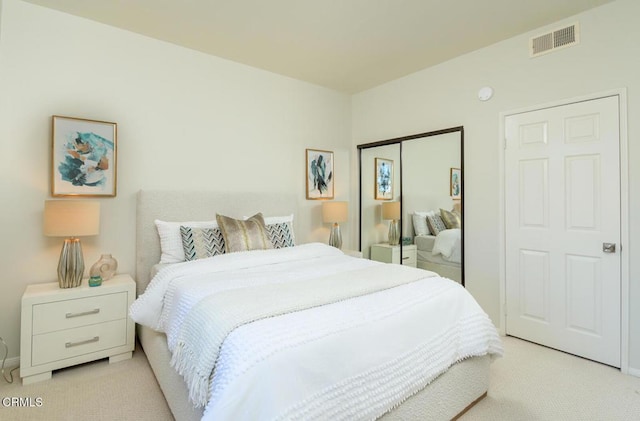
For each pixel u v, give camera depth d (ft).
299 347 3.88
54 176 7.76
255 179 11.25
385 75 11.88
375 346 4.47
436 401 5.29
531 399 6.23
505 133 9.25
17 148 7.42
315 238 12.91
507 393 6.43
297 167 12.37
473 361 6.01
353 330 4.38
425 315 5.32
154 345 6.72
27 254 7.55
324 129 13.21
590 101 7.74
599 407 5.98
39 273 7.68
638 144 7.10
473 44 9.48
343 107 13.88
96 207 7.44
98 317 7.31
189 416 4.71
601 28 7.56
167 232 8.73
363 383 4.20
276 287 5.66
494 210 9.49
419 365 4.94
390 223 12.60
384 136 12.76
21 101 7.45
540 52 8.52
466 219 10.11
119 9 7.77
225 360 3.84
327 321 4.41
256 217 9.77
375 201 13.28
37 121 7.64
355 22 8.30
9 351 7.37
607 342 7.52
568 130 8.09
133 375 7.01
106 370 7.22
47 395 6.23
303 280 6.28
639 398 6.25
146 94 9.09
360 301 5.17
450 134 10.51
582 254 7.90
